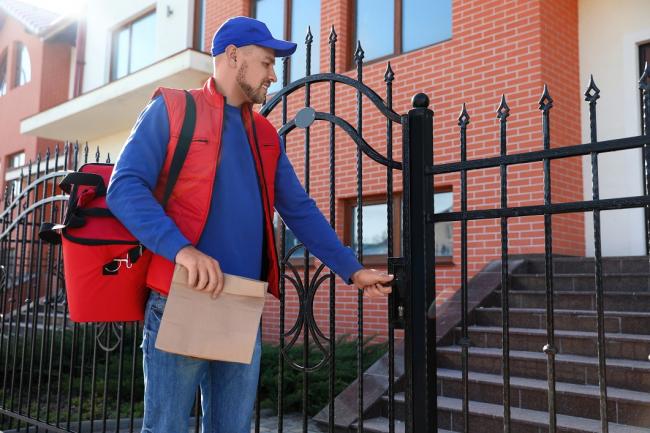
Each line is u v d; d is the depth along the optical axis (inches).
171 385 70.7
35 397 219.5
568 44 260.8
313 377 197.9
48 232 82.8
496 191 248.7
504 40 255.0
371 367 182.5
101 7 498.3
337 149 304.8
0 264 185.9
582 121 262.2
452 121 268.2
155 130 70.1
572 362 159.8
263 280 80.0
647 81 70.7
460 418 155.9
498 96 254.5
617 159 249.8
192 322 64.8
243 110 78.5
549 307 75.8
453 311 205.0
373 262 295.7
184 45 406.9
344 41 315.3
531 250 235.6
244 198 74.2
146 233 63.6
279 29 353.7
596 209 72.7
